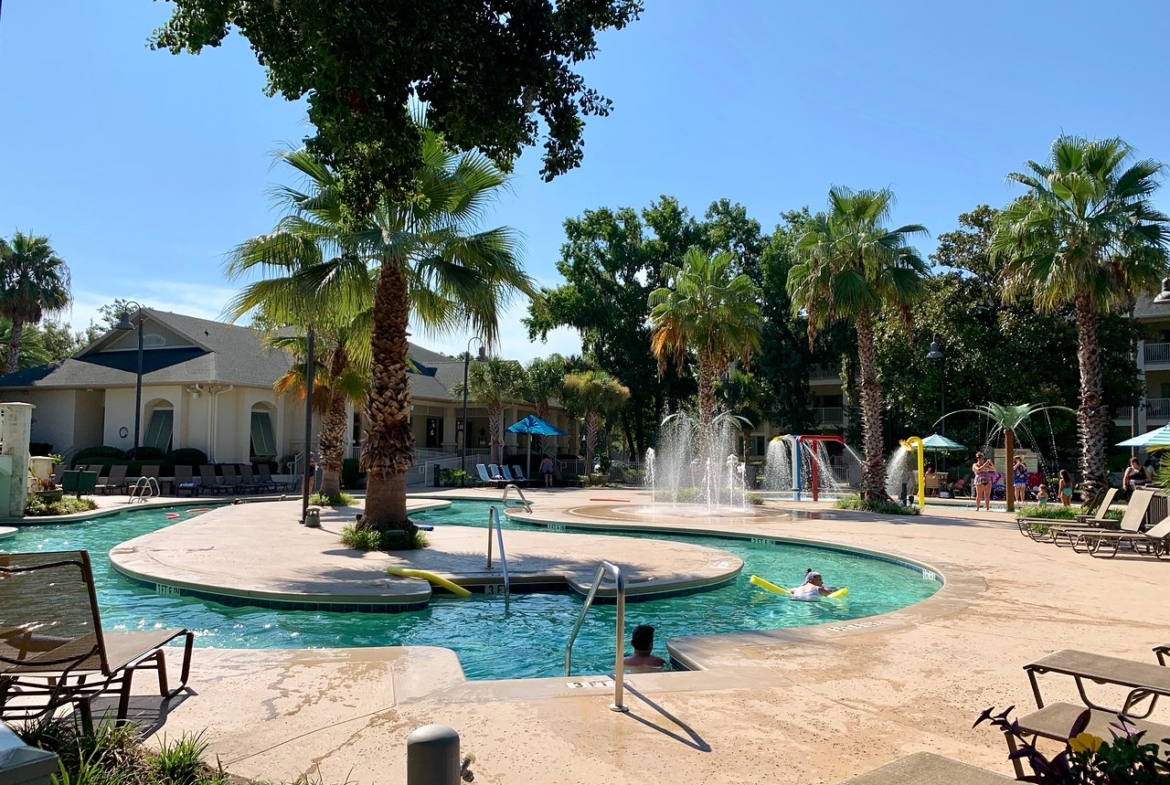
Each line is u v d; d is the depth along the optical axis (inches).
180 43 244.5
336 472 903.1
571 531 701.9
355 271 522.9
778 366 1678.2
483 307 518.9
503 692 200.4
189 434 1213.7
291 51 236.5
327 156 277.3
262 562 435.8
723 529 653.9
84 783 128.0
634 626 340.8
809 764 154.1
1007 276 855.1
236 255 514.6
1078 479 1298.0
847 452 1675.7
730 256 1058.1
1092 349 778.2
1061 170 776.3
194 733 171.0
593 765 152.3
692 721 178.7
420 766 103.0
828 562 525.3
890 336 1381.6
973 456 1337.4
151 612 346.9
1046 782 94.0
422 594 356.8
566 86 254.2
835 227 893.8
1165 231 746.2
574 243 1785.2
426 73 236.1
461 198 528.1
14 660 153.8
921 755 100.7
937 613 309.9
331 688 205.3
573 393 1561.3
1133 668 139.8
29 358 2063.2
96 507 821.2
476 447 1812.3
